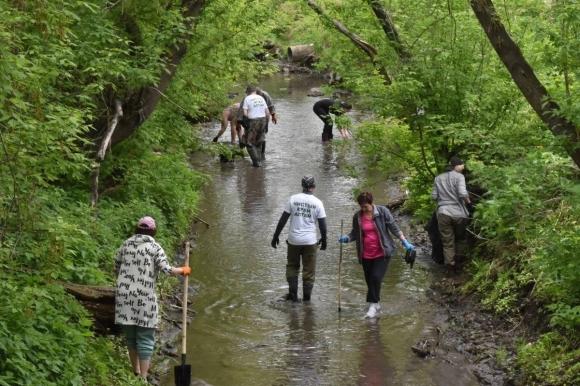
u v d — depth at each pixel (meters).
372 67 16.64
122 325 9.59
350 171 18.33
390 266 14.93
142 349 9.59
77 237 10.52
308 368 10.77
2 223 8.77
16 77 7.78
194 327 12.17
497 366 10.67
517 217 11.60
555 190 10.82
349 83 16.45
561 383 9.59
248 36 17.14
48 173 9.02
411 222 17.28
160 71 13.64
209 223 17.58
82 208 12.15
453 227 14.37
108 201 14.26
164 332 11.84
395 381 10.37
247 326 12.27
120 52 12.67
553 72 11.32
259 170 22.56
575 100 9.94
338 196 19.64
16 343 7.84
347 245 16.20
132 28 13.80
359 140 17.39
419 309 12.88
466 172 15.22
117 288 9.63
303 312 12.82
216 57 16.58
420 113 15.51
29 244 9.08
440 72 15.13
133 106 13.77
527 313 11.46
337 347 11.47
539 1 12.93
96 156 12.30
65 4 10.20
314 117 30.55
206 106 21.89
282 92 36.72
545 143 12.74
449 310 12.73
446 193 14.35
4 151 8.05
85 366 8.80
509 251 12.98
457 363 10.89
